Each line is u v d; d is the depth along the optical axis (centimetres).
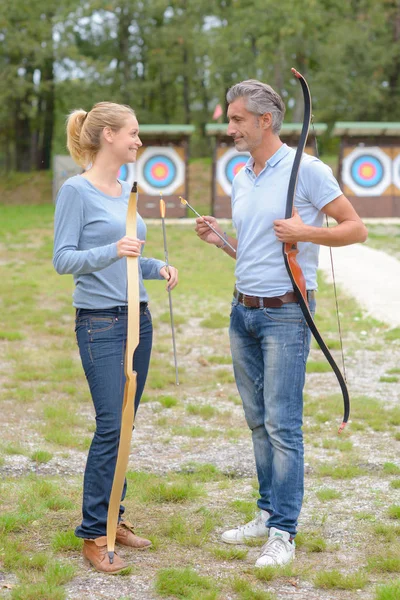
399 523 442
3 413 698
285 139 2517
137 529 428
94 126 381
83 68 3947
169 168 2508
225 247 430
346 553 401
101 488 372
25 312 1234
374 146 2569
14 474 530
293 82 4222
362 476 538
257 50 4269
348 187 2583
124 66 4300
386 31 4356
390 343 1045
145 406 738
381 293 1365
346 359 953
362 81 4203
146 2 4094
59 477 529
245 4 4078
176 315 1230
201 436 642
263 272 383
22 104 4009
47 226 2425
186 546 406
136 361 387
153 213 2512
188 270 1764
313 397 765
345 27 4075
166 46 4256
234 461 575
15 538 411
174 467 559
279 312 381
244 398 409
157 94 4666
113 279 376
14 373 861
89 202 375
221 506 471
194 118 4794
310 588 357
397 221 2517
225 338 1084
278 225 366
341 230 369
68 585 356
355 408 721
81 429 655
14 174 4044
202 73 4434
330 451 597
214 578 365
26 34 3872
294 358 382
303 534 423
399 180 2577
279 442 383
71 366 895
